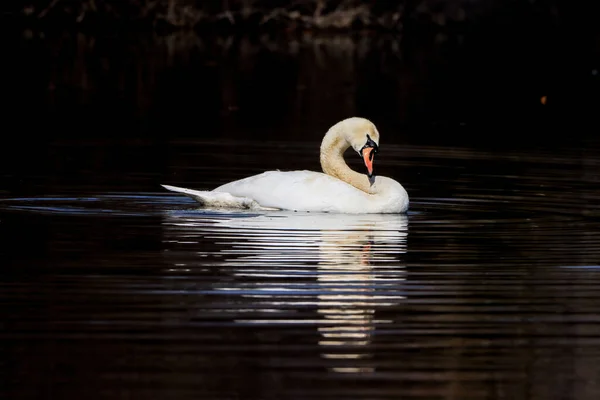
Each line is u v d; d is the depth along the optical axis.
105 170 20.33
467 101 34.91
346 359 10.02
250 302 11.52
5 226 14.82
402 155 23.64
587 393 9.42
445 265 13.20
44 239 14.07
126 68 39.44
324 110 31.16
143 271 12.59
